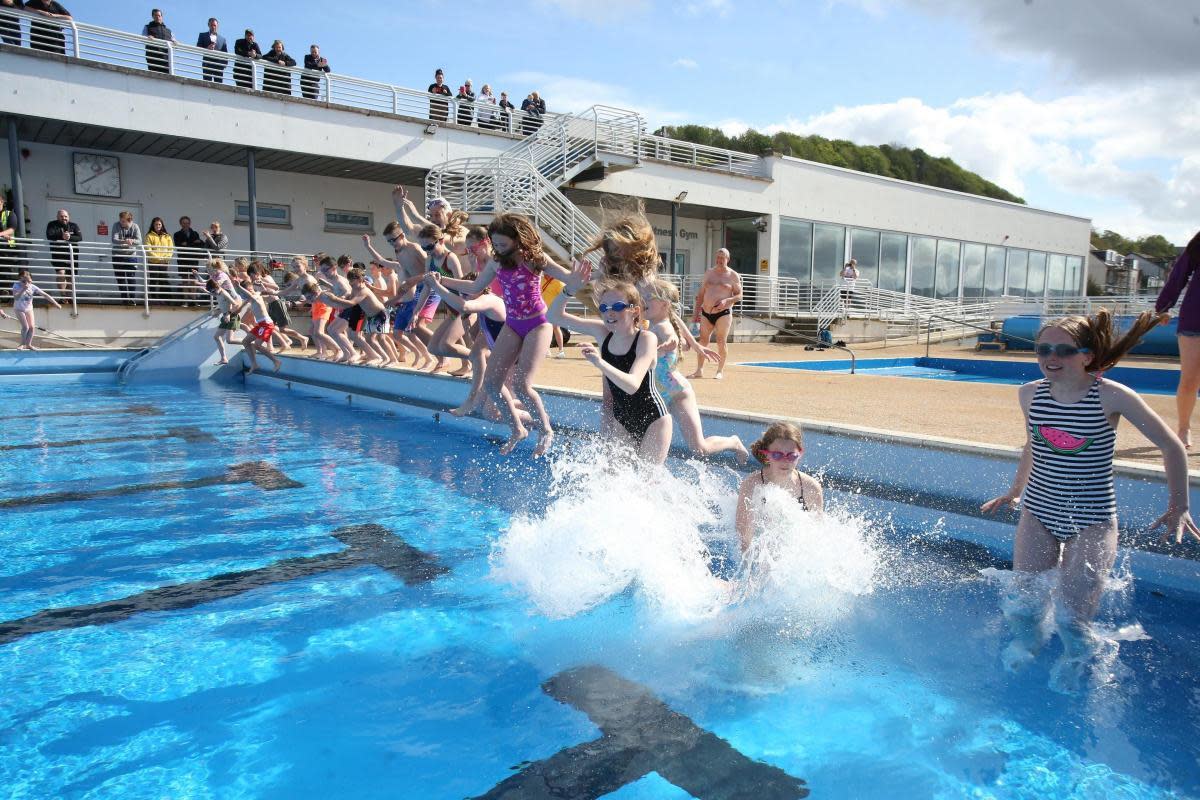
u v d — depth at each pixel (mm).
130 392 11281
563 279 4375
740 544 3641
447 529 4309
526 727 2275
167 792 1964
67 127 14148
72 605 3217
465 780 2018
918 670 2627
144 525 4406
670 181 20203
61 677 2580
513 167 16312
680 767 2066
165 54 14781
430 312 9242
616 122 18594
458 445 6898
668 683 2545
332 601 3268
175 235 15539
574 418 6777
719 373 9023
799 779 2014
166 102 14453
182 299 14836
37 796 1941
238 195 17609
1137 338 2836
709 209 22250
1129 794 1949
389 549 3957
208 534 4230
